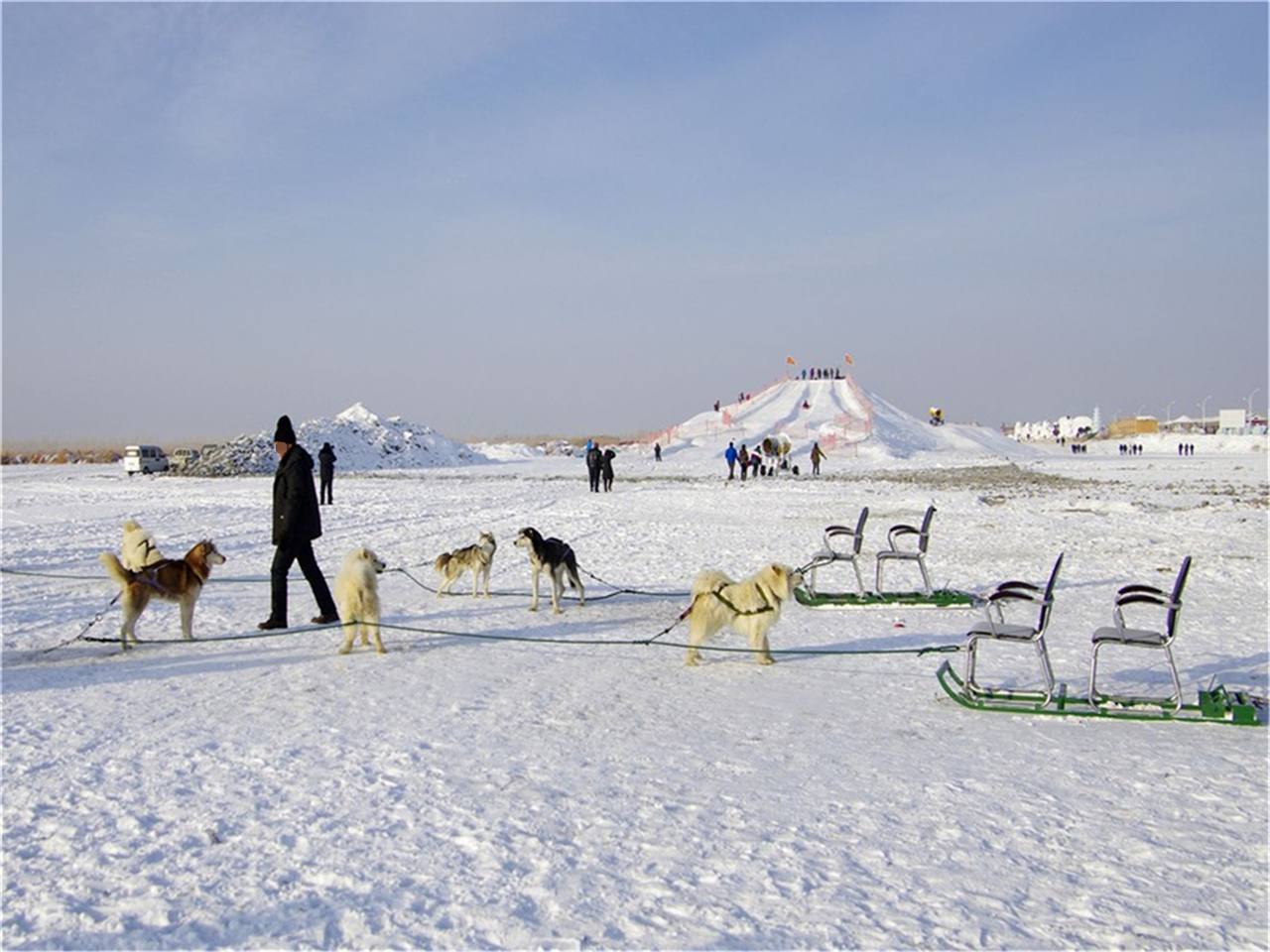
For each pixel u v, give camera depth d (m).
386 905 4.18
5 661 8.81
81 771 5.85
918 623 10.90
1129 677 8.33
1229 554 16.30
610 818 5.12
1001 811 5.26
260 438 54.59
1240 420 126.56
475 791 5.51
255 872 4.50
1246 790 5.58
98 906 4.19
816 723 6.93
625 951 3.80
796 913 4.11
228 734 6.59
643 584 13.89
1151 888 4.37
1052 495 30.17
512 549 17.61
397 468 61.34
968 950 3.82
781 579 8.61
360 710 7.21
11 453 90.88
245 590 13.07
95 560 15.61
